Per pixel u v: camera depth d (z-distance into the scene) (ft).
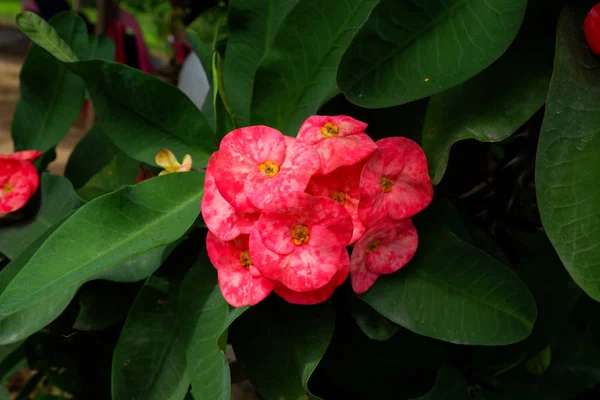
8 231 1.34
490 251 1.26
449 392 1.19
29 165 1.33
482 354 1.30
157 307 1.19
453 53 1.03
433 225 1.13
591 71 1.01
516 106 1.08
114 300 1.30
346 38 1.13
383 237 1.07
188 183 1.12
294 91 1.17
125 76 1.18
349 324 1.25
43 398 1.85
